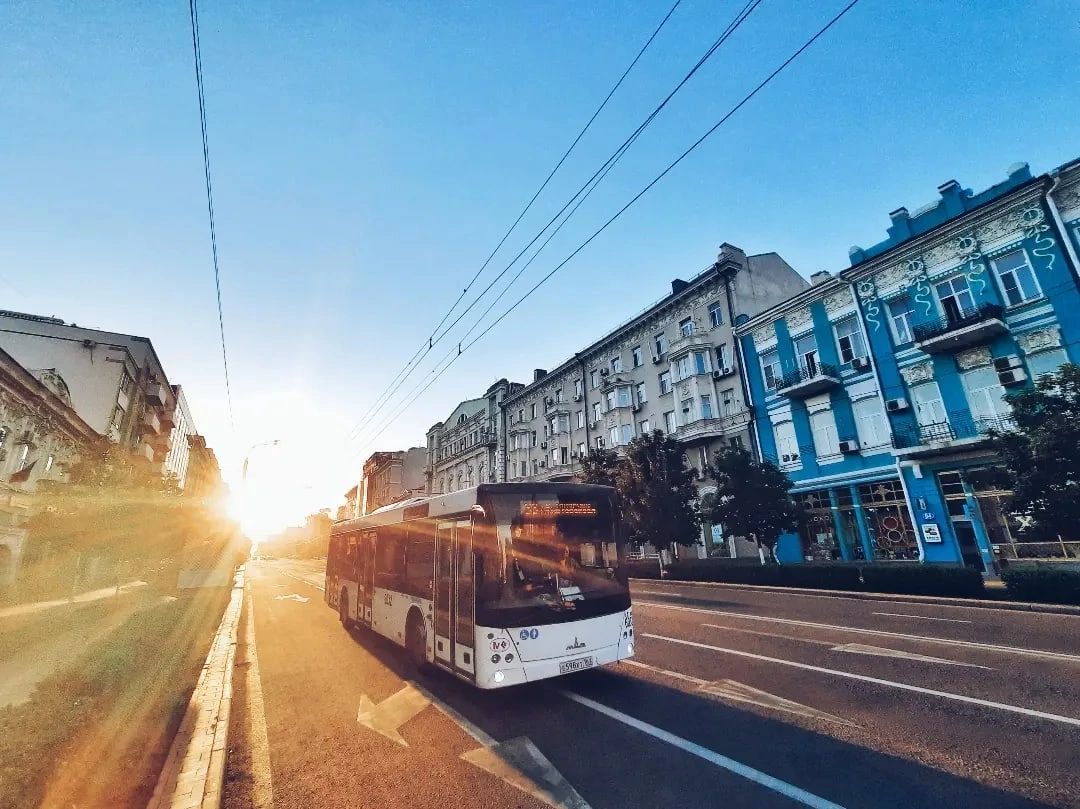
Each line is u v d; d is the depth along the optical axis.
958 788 3.82
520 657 6.17
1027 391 12.12
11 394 19.48
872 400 20.91
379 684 7.59
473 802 4.02
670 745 4.88
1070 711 5.10
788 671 7.04
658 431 23.83
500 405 48.97
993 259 17.92
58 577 20.14
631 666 7.77
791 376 23.55
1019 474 12.01
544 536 6.91
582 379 38.38
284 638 11.83
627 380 33.38
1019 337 17.03
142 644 8.14
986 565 16.81
